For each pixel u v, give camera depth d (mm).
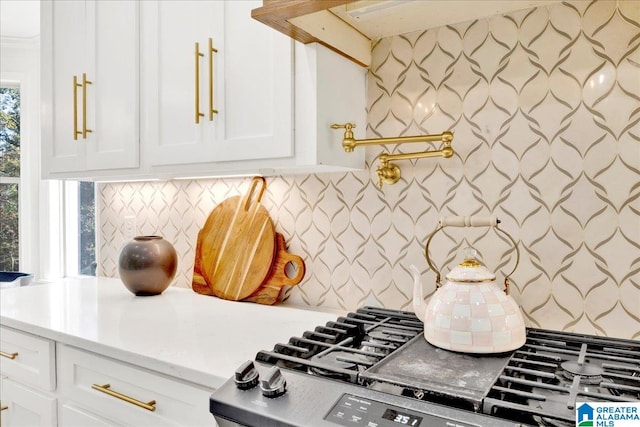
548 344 1021
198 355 1057
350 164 1357
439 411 716
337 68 1283
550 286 1187
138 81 1521
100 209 2168
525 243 1215
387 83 1404
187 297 1696
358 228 1466
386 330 1147
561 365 884
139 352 1078
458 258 1303
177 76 1434
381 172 1386
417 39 1355
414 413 717
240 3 1306
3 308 1508
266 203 1659
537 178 1197
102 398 1156
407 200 1378
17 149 2711
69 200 2719
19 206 2697
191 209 1864
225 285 1669
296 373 879
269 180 1653
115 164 1588
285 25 1107
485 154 1263
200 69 1382
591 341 1048
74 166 1708
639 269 1088
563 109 1165
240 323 1336
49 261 2676
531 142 1204
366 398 770
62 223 2705
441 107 1323
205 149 1373
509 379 789
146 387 1067
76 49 1695
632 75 1090
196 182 1847
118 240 2109
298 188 1584
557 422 662
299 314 1445
